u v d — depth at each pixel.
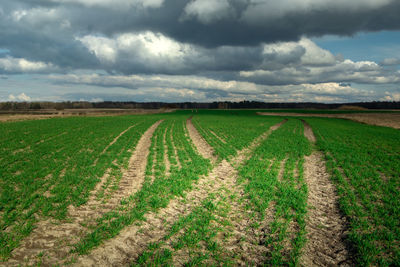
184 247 6.58
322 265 5.96
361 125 54.72
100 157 17.20
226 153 20.00
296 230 7.63
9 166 13.52
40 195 9.48
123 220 7.77
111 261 5.82
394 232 7.35
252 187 11.58
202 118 76.94
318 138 31.36
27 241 6.43
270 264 6.02
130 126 42.12
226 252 6.46
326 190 11.59
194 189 11.36
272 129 43.78
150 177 13.00
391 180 12.80
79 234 6.89
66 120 49.03
